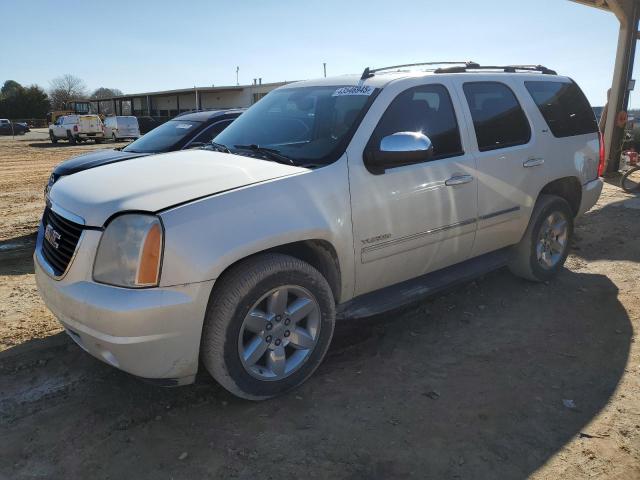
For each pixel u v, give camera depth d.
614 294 4.94
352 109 3.73
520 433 2.95
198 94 52.16
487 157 4.25
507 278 5.36
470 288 5.10
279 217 3.04
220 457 2.74
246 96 48.34
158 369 2.82
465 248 4.26
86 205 2.96
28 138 40.47
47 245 3.31
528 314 4.52
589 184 5.40
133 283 2.71
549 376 3.54
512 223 4.60
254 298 2.98
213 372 2.99
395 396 3.30
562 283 5.24
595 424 3.03
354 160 3.45
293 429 2.97
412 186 3.70
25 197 11.23
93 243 2.83
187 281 2.74
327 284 3.32
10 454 2.76
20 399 3.24
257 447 2.82
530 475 2.63
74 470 2.65
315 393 3.34
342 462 2.71
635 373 3.57
